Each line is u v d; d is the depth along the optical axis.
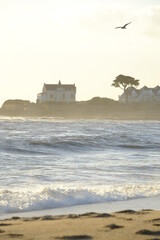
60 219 28.62
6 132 160.62
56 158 82.31
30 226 25.62
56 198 38.94
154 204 39.09
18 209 35.25
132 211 32.09
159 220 27.97
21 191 41.56
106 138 127.50
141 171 63.44
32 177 55.06
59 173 59.38
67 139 118.06
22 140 108.62
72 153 95.50
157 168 67.31
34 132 166.75
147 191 45.16
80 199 39.56
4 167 64.88
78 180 53.44
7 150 92.25
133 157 87.12
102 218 28.83
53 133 163.12
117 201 40.22
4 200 37.09
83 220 27.95
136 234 23.39
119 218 28.81
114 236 22.92
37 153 91.31
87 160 79.31
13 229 24.62
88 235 23.08
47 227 25.27
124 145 114.50
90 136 134.88
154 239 22.19
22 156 84.00
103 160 79.69
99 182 52.22
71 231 24.08
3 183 49.69
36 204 36.75
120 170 64.06
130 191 44.62
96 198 40.53
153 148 112.12
